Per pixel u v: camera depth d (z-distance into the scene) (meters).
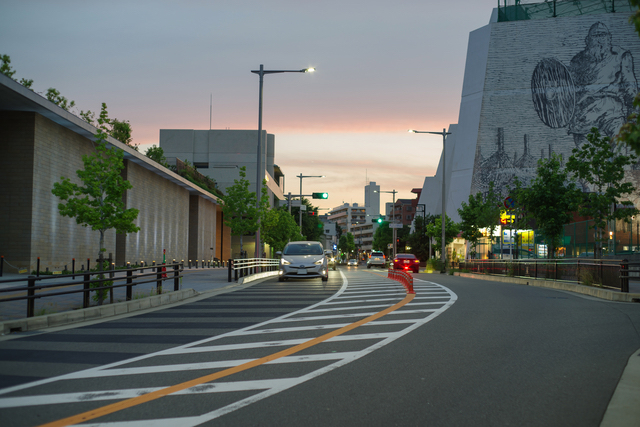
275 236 60.72
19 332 9.20
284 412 4.62
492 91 85.31
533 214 32.06
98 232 31.39
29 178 24.53
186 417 4.47
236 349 7.55
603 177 29.05
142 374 6.04
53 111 24.77
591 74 82.38
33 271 24.45
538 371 6.21
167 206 44.28
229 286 20.42
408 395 5.18
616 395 5.17
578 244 29.55
